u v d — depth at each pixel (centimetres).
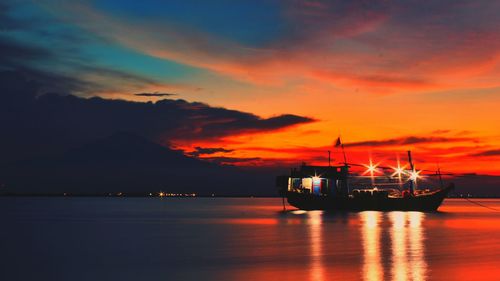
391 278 4150
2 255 5719
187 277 4319
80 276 4428
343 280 4103
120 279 4284
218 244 6744
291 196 14475
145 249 6256
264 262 5041
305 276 4278
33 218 13938
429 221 11444
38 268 4831
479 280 4059
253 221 12100
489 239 7175
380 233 8194
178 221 12425
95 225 10850
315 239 7256
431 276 4231
